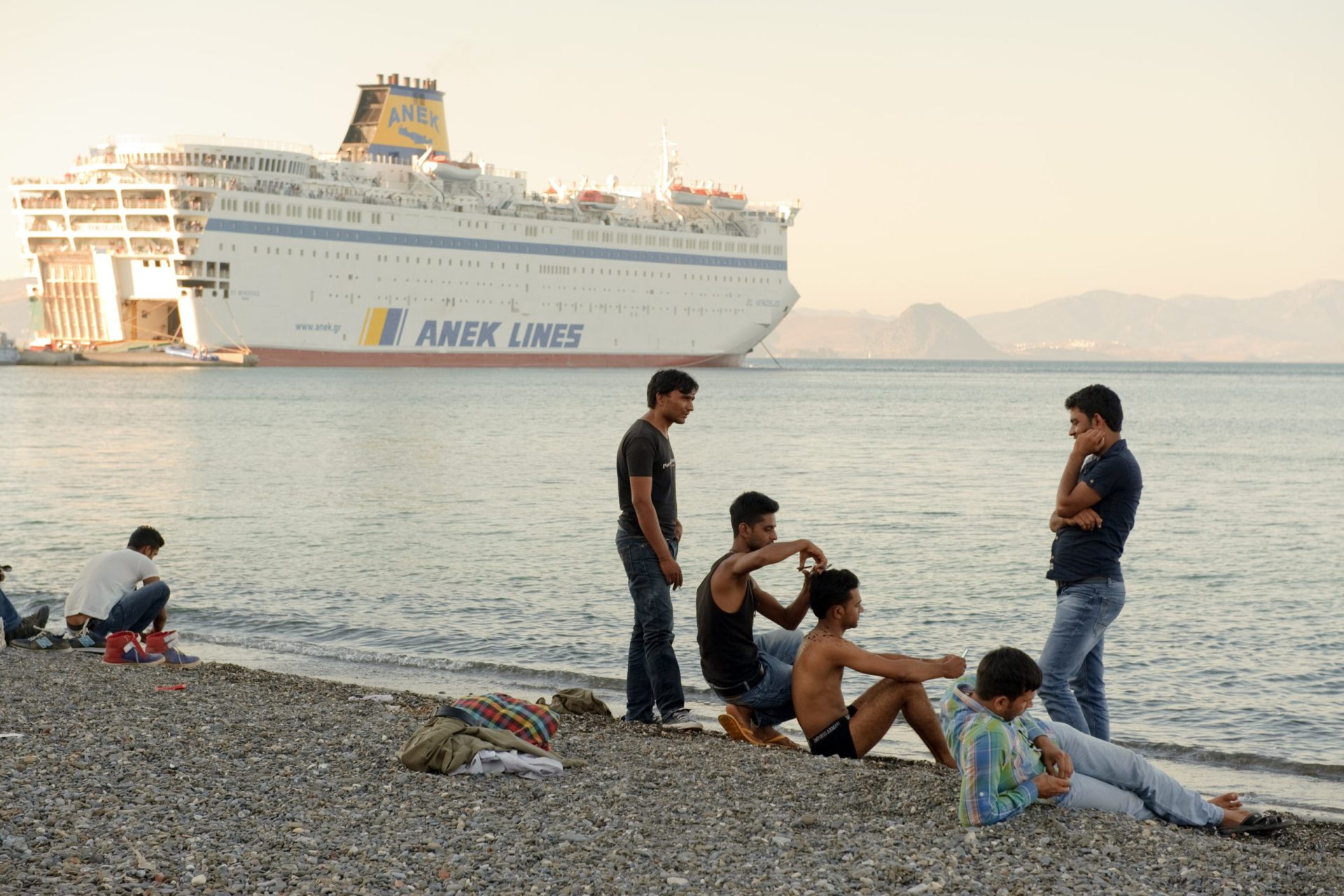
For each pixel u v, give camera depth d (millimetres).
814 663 8445
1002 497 32250
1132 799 7012
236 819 6445
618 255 124688
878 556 22156
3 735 8211
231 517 26109
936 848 6148
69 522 25156
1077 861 6008
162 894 5301
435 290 114500
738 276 134250
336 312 109750
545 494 30828
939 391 117188
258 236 105500
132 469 36250
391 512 27203
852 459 43375
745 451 46781
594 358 125125
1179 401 100188
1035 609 17281
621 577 19125
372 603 16844
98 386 88875
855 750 8367
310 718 9062
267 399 75875
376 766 7660
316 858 5828
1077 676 8797
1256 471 40562
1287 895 5660
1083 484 8062
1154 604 17719
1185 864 6020
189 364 106938
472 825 6445
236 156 105438
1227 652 14391
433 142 120250
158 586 12438
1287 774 9625
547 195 124375
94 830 6180
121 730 8461
